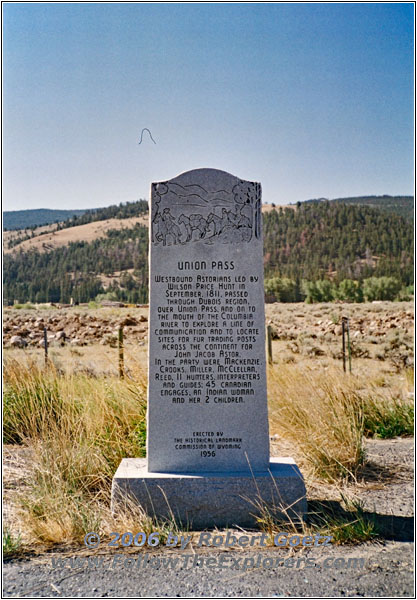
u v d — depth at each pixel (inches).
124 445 297.9
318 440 303.4
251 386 255.6
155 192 258.1
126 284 5113.2
